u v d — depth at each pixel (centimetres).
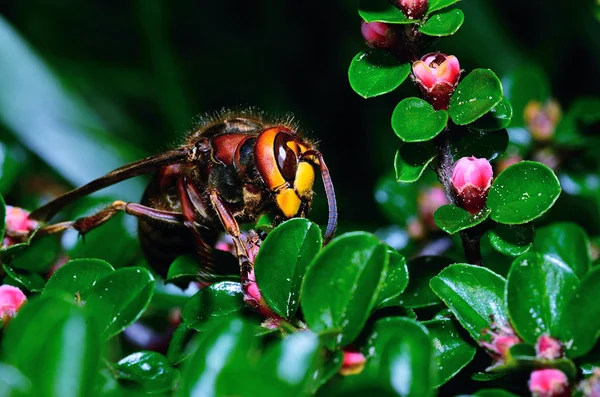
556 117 22
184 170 20
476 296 17
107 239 20
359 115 34
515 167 17
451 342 17
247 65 37
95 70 37
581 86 34
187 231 20
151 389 16
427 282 18
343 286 16
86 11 41
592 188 22
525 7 34
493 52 33
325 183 19
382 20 17
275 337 17
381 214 31
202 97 36
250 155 20
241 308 17
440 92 17
